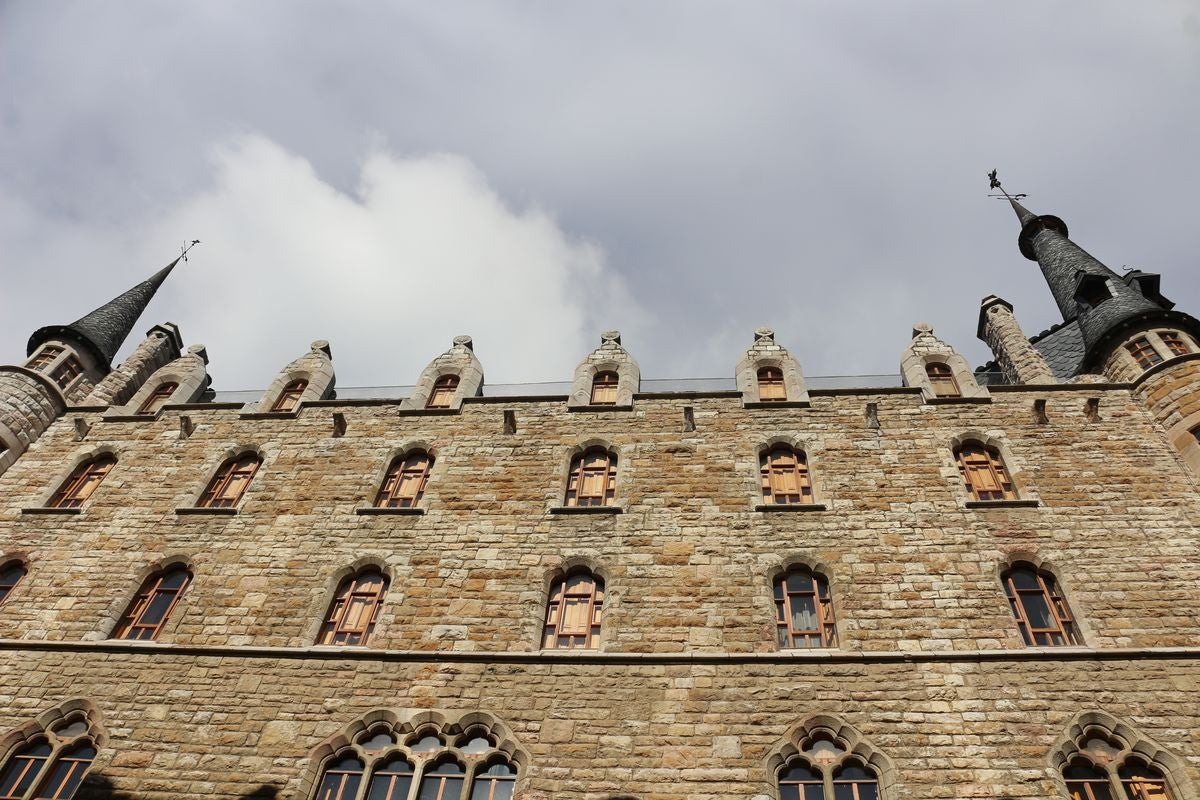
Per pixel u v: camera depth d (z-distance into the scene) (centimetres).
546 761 1656
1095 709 1667
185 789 1662
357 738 1742
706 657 1808
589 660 1828
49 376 2919
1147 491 2106
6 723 1820
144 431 2639
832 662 1786
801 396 2462
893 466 2222
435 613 1966
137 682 1873
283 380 2803
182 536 2230
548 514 2177
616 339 2839
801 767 1644
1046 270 3366
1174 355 2445
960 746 1628
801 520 2095
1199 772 1559
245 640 1950
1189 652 1744
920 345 2659
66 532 2288
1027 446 2258
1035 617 1891
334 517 2234
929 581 1938
